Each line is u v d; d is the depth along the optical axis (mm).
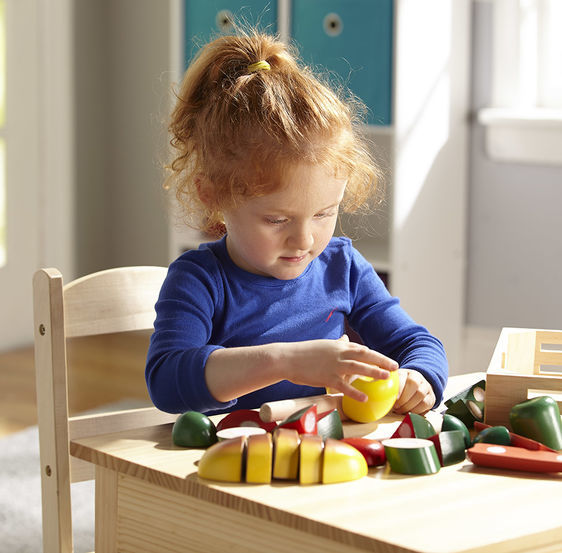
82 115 3744
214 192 963
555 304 2883
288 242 924
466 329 3023
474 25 2914
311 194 900
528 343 1037
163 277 1126
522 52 2863
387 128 2686
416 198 2764
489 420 823
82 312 1047
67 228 3686
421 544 551
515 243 2928
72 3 3631
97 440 770
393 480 672
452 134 2871
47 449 927
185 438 754
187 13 2986
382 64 2668
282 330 1083
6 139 3484
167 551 701
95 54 3762
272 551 626
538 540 575
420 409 909
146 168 3760
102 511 753
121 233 3875
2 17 3420
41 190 3637
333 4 2719
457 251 2957
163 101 3654
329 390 911
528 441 732
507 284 2955
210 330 1031
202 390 868
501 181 2924
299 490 647
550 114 2764
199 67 1037
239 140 930
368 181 1147
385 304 1161
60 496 919
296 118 926
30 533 1850
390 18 2639
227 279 1062
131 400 2801
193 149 1028
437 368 1001
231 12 2891
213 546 664
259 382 843
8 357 3404
